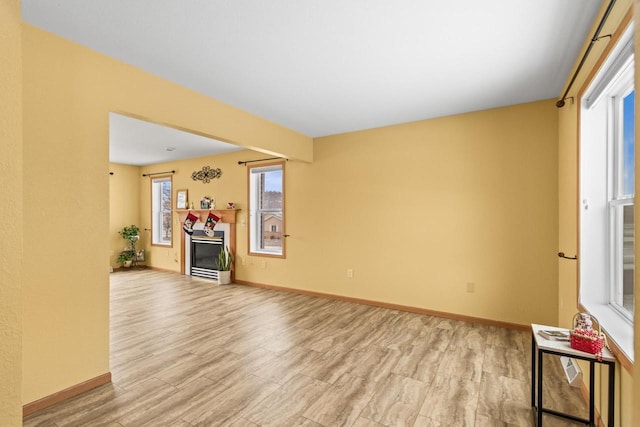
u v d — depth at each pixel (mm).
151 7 1828
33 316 1970
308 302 4457
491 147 3539
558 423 1896
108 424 1863
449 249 3771
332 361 2664
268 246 5535
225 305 4309
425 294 3920
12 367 561
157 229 7195
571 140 2586
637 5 799
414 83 2879
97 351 2266
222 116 3311
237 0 1771
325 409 2020
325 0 1776
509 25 2002
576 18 1923
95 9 1842
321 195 4738
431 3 1805
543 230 3283
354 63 2512
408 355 2777
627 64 1675
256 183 5641
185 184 6535
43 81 2008
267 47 2273
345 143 4504
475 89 3016
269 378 2389
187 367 2557
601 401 1844
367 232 4336
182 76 2715
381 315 3875
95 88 2271
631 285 1987
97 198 2268
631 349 1558
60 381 2078
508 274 3453
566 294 2795
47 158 2023
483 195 3582
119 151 5707
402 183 4070
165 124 2799
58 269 2074
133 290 5172
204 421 1898
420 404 2074
